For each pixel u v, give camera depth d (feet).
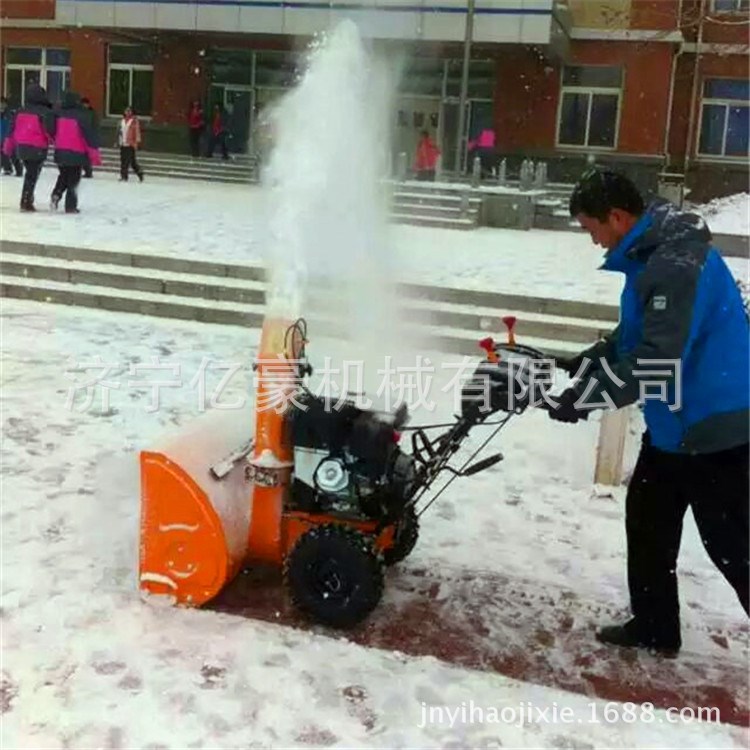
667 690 10.18
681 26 56.29
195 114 77.77
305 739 8.93
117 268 30.89
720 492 9.74
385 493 11.01
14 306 28.66
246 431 12.54
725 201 64.49
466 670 10.23
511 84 76.54
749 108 77.56
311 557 10.76
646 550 10.66
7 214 39.55
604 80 75.97
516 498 15.57
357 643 10.69
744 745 9.17
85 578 11.77
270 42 81.76
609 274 33.30
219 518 10.92
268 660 10.16
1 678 9.57
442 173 63.57
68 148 40.32
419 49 71.46
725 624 11.68
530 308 27.89
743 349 9.60
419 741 8.99
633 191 9.53
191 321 28.07
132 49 85.81
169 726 8.98
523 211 49.60
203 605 11.23
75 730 8.85
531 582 12.51
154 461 10.96
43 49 89.97
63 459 16.05
